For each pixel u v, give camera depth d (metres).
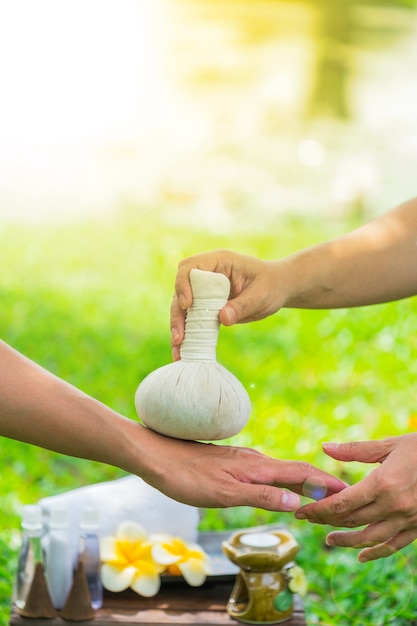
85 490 2.65
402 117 13.46
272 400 5.02
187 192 11.95
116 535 2.54
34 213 10.99
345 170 12.32
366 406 4.98
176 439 1.87
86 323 6.60
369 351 5.78
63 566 2.45
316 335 6.18
